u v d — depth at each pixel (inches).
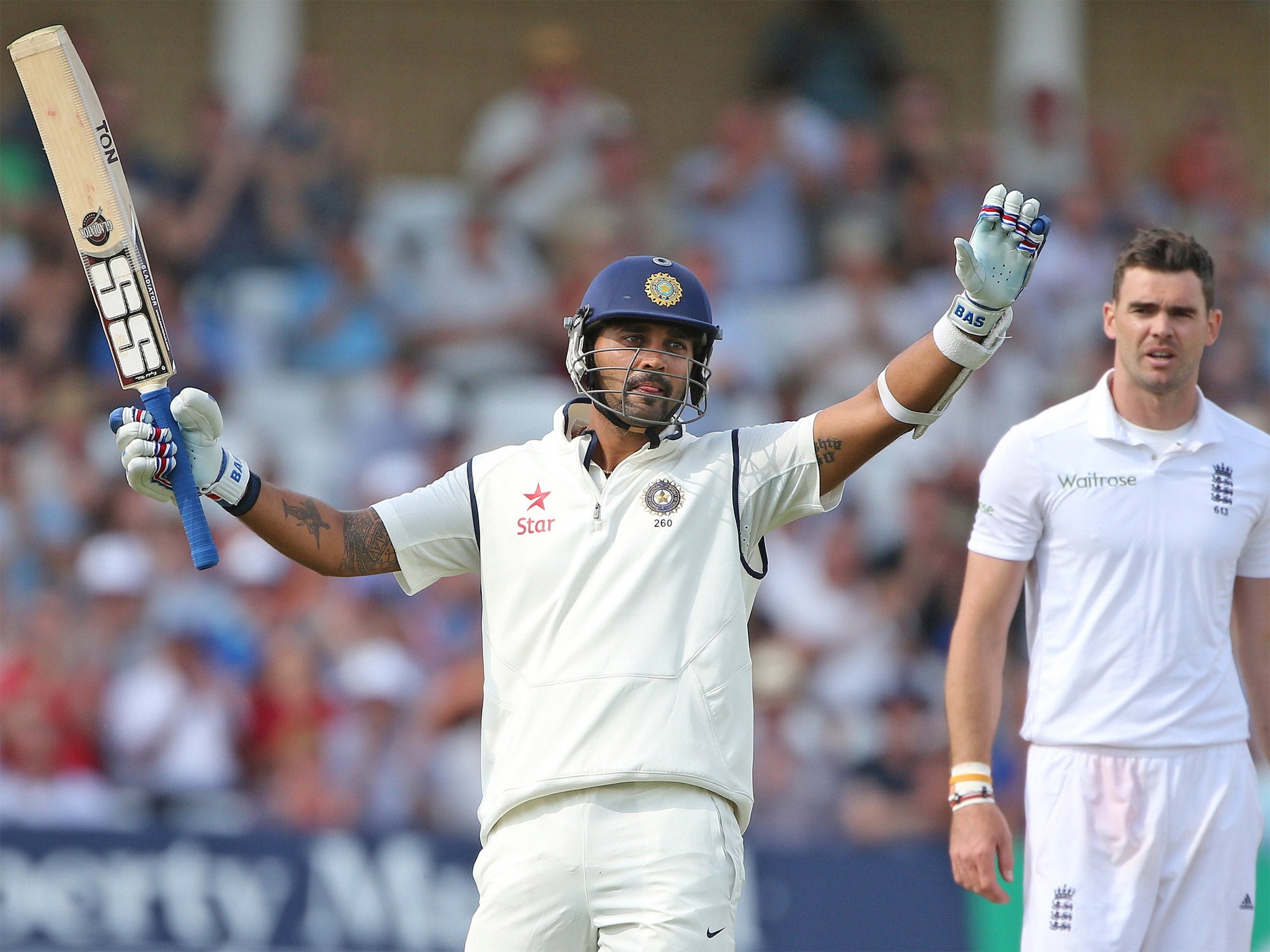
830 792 1173.7
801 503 524.1
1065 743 598.2
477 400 1510.8
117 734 1194.6
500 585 521.3
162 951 982.4
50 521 1380.4
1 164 1622.8
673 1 1854.1
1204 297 591.8
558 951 502.0
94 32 1761.8
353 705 1197.7
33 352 1508.4
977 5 1886.1
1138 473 597.3
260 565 1278.3
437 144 1815.9
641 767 492.4
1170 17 1941.4
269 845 992.2
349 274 1585.9
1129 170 1913.1
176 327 1530.5
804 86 1739.7
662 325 522.3
